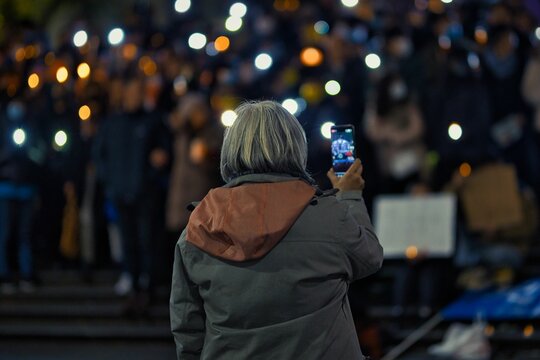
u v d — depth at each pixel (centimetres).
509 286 1298
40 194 1714
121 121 1488
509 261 1309
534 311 1216
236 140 551
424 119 1397
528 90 1466
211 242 537
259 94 1656
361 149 1416
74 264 1756
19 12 2402
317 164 1390
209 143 1476
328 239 535
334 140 592
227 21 1945
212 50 1897
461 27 1516
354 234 541
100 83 1692
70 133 1667
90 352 1435
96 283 1666
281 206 534
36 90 1683
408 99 1402
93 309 1537
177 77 1644
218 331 538
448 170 1368
